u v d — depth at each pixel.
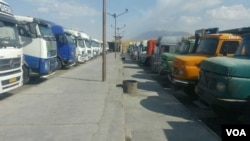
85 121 7.06
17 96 10.28
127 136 6.39
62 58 21.52
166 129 7.07
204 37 12.08
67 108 8.41
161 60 16.47
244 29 11.57
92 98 9.99
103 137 5.91
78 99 9.78
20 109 8.27
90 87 12.55
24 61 13.25
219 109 7.43
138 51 32.72
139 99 10.84
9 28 10.16
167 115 8.46
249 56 8.10
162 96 11.51
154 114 8.56
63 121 7.04
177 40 20.80
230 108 6.95
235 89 6.83
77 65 26.41
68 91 11.42
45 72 14.01
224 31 13.89
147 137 6.47
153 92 12.48
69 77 16.42
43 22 14.40
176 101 10.53
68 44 21.78
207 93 7.61
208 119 8.44
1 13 9.73
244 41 8.80
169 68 15.56
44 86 12.73
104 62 14.70
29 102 9.23
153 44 26.30
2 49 9.11
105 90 11.76
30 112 7.91
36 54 13.73
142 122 7.69
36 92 11.12
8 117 7.39
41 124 6.78
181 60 10.89
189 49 15.03
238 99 6.86
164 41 20.73
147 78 17.80
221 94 7.01
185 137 6.49
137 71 22.62
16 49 10.15
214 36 11.20
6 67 9.34
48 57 14.48
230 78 6.88
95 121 7.08
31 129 6.39
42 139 5.75
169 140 6.29
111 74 18.48
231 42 10.62
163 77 17.23
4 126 6.62
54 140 5.70
